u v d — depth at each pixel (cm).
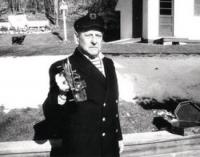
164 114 620
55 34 2569
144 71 996
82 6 3784
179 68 1047
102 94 327
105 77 334
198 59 1201
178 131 515
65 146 335
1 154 454
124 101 727
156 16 1795
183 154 511
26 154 460
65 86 310
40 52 1308
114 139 342
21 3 3997
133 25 2044
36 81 875
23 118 630
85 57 328
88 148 325
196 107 568
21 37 2089
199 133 515
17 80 883
